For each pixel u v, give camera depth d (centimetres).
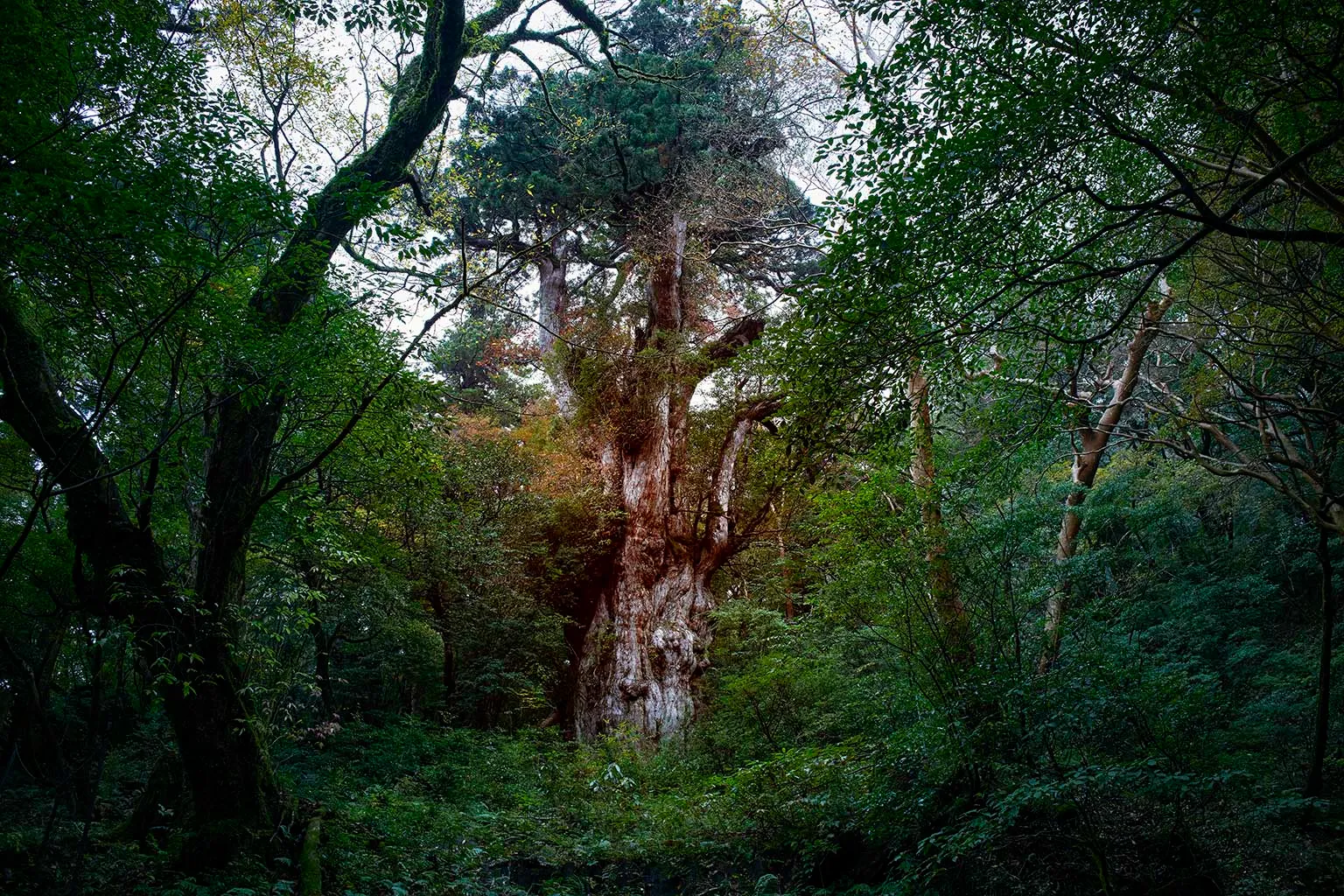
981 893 682
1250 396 914
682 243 2052
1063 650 795
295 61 936
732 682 1287
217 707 721
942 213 523
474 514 1823
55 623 689
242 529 757
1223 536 1536
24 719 597
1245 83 557
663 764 1464
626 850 927
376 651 1748
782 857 853
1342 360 912
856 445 685
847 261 561
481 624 1812
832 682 1191
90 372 659
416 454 916
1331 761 841
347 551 1107
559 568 1945
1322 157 681
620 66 1263
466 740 1443
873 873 790
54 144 451
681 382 2025
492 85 1171
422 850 848
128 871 650
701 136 1991
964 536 809
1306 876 626
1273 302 832
